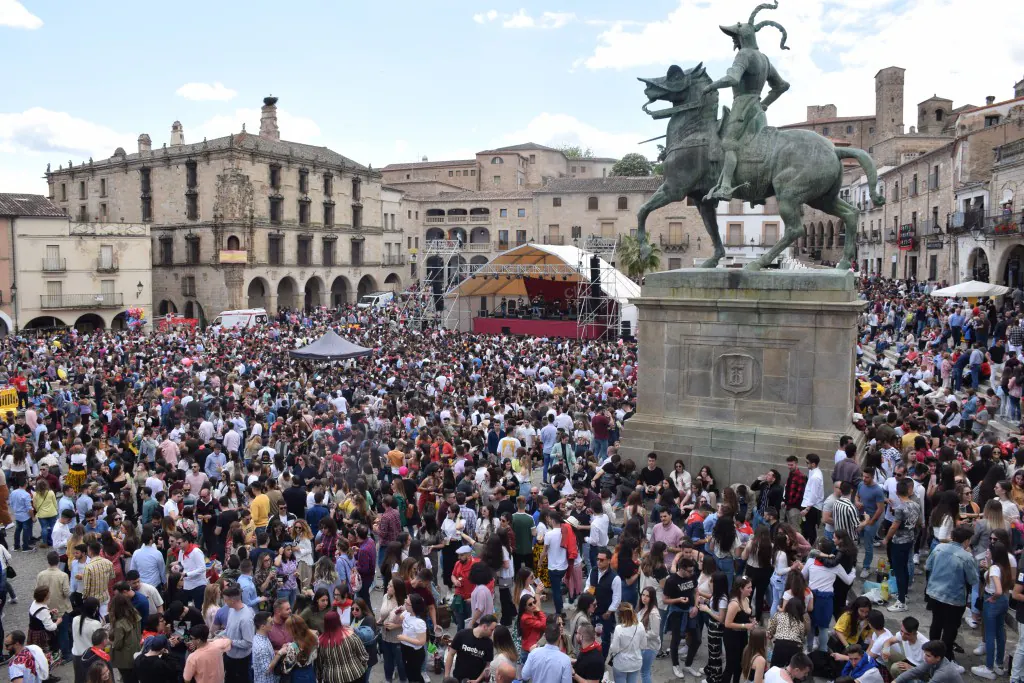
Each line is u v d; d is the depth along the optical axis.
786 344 14.79
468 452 16.02
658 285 16.05
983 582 9.99
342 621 9.91
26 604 13.24
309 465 15.69
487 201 83.31
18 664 9.20
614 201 77.19
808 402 14.65
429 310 58.59
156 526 12.25
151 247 63.28
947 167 44.31
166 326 53.34
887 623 10.61
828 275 14.52
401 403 22.80
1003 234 34.78
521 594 9.92
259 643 8.69
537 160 102.69
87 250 55.97
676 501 13.02
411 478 14.99
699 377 15.62
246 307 66.75
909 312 31.27
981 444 14.26
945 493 10.57
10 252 52.03
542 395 22.48
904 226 50.38
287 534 11.86
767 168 14.92
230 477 15.01
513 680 8.23
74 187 75.44
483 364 30.25
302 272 72.19
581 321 50.66
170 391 24.03
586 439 18.17
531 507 14.02
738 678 9.18
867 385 20.95
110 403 23.23
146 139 74.94
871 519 11.66
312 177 73.06
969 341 24.44
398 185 92.81
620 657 8.72
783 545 10.11
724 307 15.18
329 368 30.53
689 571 9.84
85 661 9.06
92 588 10.75
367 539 11.73
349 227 77.31
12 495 15.66
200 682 8.34
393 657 9.82
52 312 54.19
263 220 67.94
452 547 12.17
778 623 8.55
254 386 26.59
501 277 57.47
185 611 9.87
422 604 9.71
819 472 12.30
